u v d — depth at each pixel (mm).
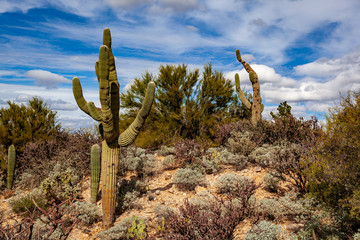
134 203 5160
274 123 8273
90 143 7223
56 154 7711
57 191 5512
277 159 5172
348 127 3469
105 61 3965
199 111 10688
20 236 2254
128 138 4625
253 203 4277
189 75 11062
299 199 4391
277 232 3527
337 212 3396
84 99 4684
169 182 6293
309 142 5500
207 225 3006
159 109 11133
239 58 9555
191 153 6875
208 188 5727
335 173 3410
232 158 6684
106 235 4035
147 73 11352
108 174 4547
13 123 8359
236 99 11961
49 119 9430
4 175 7434
